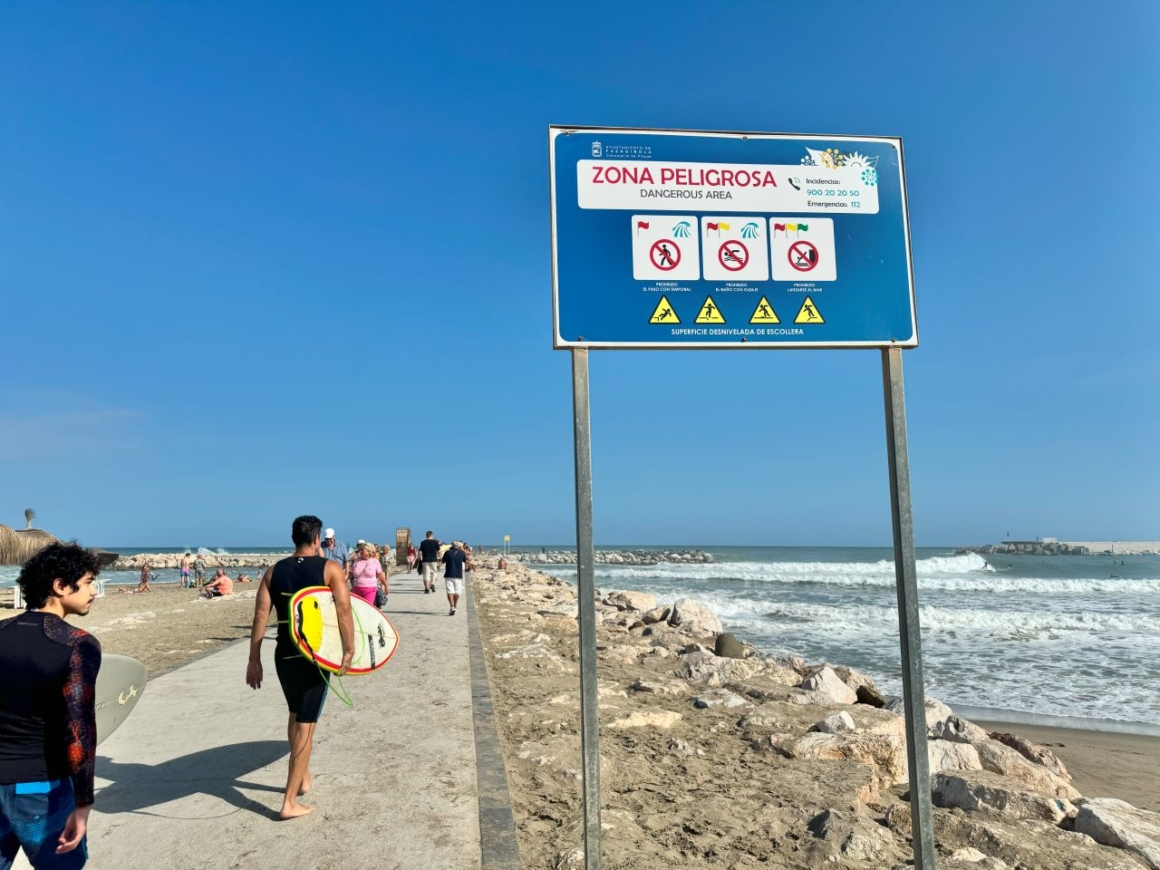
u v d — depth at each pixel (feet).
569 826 14.85
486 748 19.01
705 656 33.63
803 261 11.37
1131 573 199.72
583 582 10.23
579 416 10.61
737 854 13.98
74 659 8.65
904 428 11.24
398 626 43.96
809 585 142.00
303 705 14.80
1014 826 15.84
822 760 19.94
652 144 11.23
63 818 8.62
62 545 9.29
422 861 12.76
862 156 11.70
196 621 55.67
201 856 12.92
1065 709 38.60
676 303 11.02
